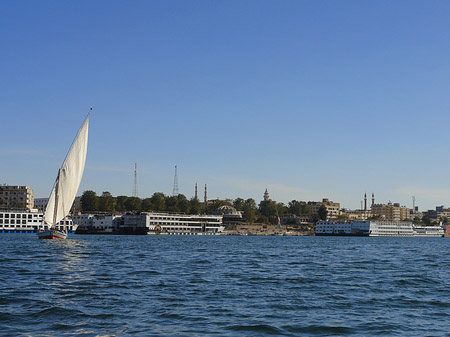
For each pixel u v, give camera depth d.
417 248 162.75
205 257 94.19
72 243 148.75
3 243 140.50
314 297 44.09
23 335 29.48
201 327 31.86
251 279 56.56
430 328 32.62
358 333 31.16
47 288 46.50
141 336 29.48
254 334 30.42
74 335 29.67
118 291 45.34
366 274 64.12
